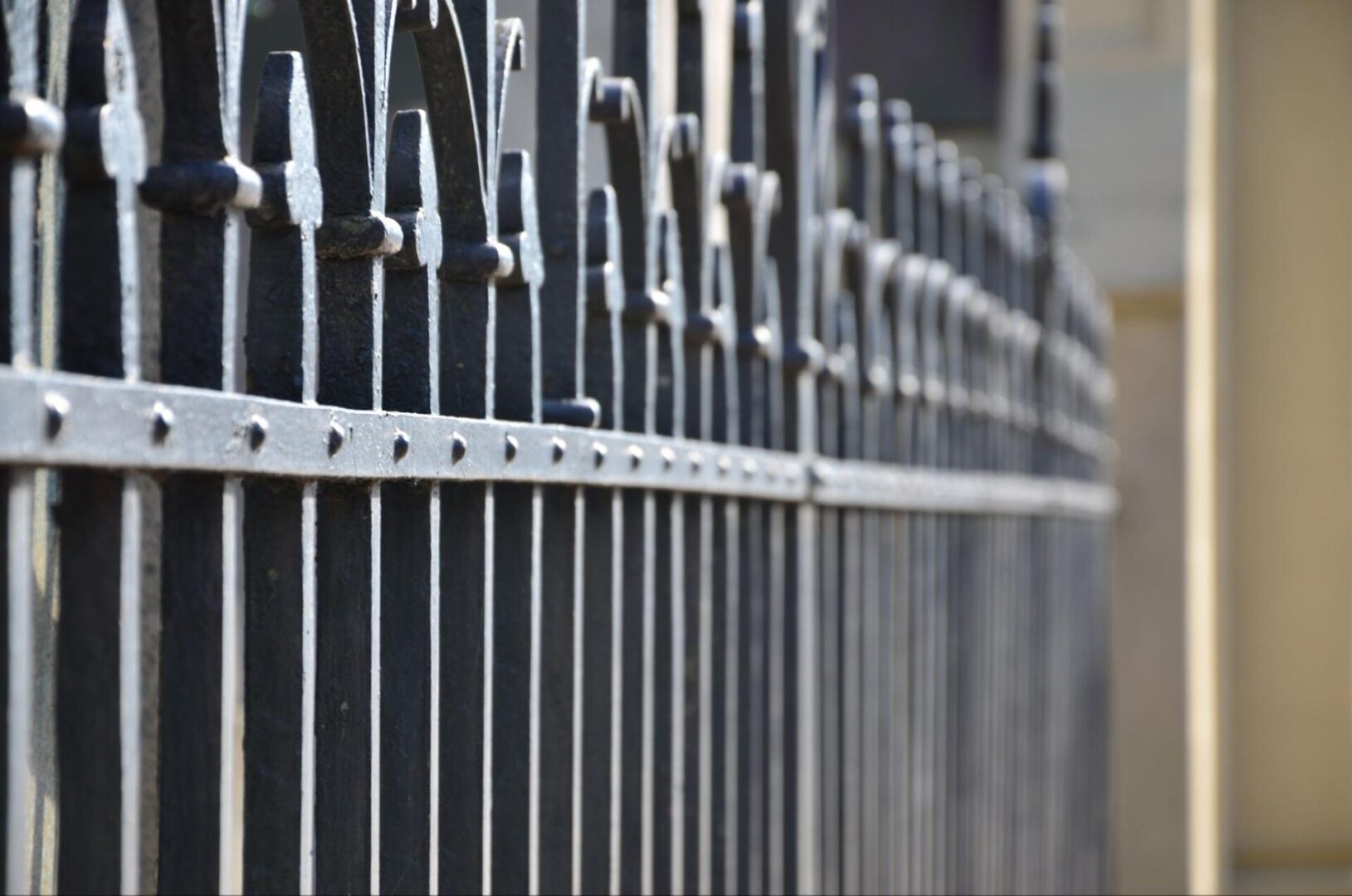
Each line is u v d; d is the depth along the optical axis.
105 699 1.38
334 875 1.80
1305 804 11.47
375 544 1.81
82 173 1.38
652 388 2.74
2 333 1.28
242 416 1.52
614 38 2.69
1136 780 8.99
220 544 1.52
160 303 1.53
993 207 5.79
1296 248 11.59
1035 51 6.74
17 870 1.27
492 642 2.25
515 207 2.22
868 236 4.14
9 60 1.28
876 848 4.26
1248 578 11.62
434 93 2.07
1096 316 8.19
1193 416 9.12
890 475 4.30
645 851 2.71
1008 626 6.01
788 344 3.60
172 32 1.51
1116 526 9.00
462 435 2.00
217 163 1.52
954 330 5.06
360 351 1.80
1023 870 6.19
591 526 2.58
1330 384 11.55
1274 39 11.59
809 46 3.63
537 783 2.31
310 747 1.67
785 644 3.62
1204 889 9.39
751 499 3.34
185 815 1.52
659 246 2.89
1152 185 8.89
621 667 2.72
